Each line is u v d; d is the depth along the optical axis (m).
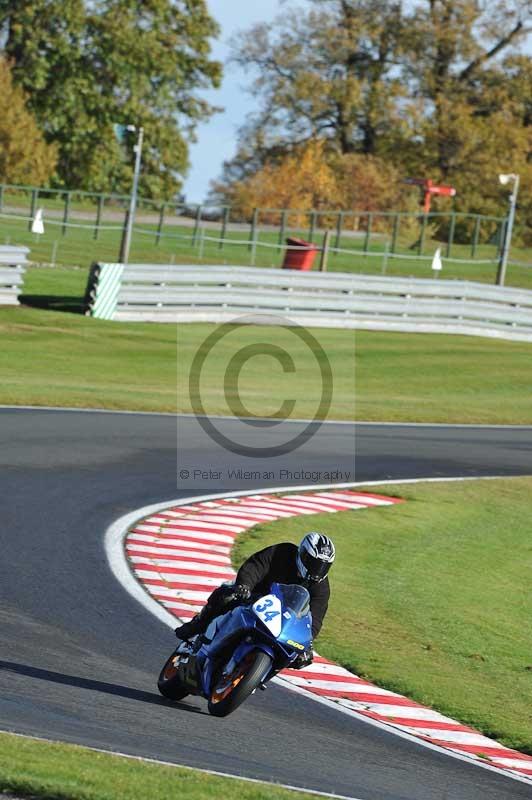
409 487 69.62
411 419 93.94
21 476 58.75
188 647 31.11
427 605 48.28
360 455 77.38
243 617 29.39
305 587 30.19
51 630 36.25
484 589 52.38
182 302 125.00
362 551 55.06
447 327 141.25
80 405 81.94
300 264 156.38
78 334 111.81
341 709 33.41
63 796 20.08
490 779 28.94
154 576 45.25
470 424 94.88
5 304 118.69
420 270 182.62
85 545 48.12
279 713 31.61
